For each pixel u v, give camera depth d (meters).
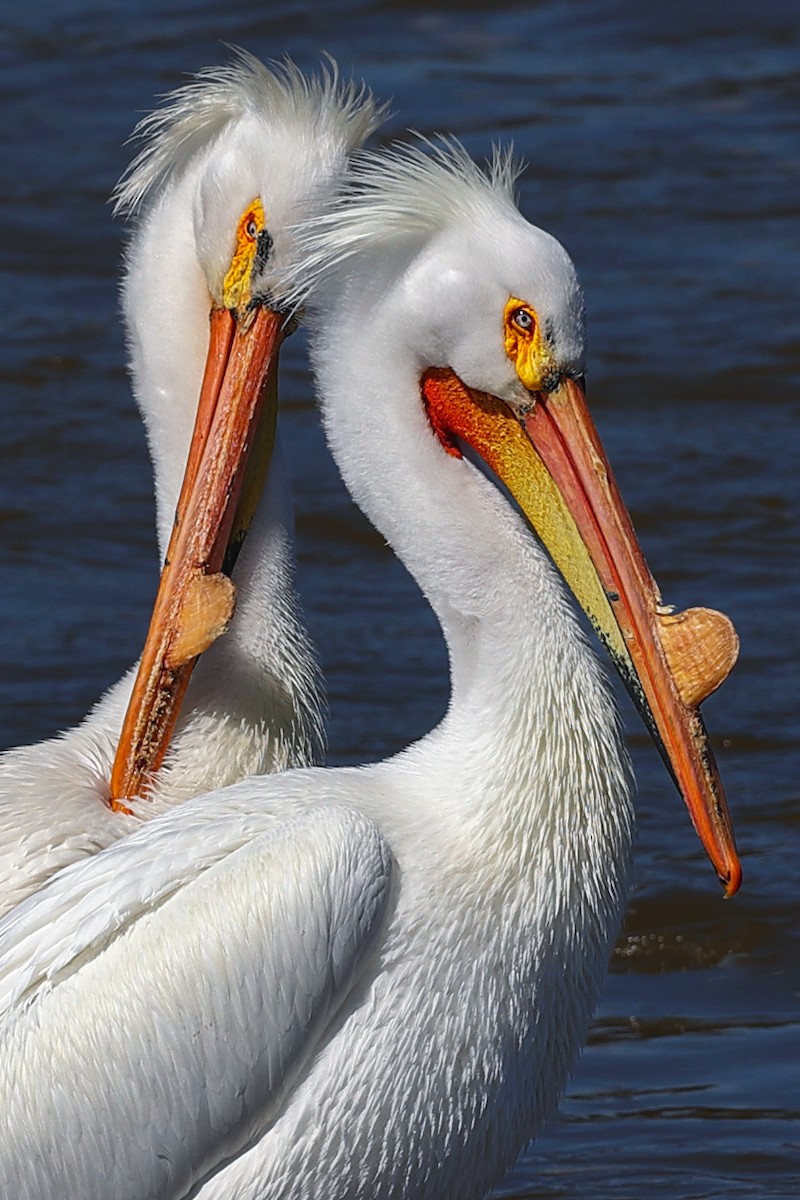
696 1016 13.33
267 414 11.86
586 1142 12.02
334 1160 9.43
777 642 18.08
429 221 9.93
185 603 10.96
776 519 20.38
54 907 9.54
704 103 30.56
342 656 17.89
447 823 9.59
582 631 9.95
